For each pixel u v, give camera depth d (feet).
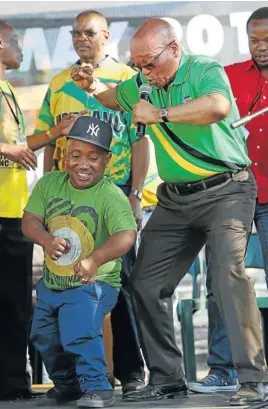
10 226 43.24
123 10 56.65
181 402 40.29
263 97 45.34
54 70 56.75
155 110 37.60
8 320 43.50
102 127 39.68
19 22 56.70
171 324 41.27
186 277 55.21
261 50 44.55
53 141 45.50
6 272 43.34
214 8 56.75
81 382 39.11
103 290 39.45
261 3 56.75
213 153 38.93
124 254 40.57
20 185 43.52
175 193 40.19
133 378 44.29
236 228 38.78
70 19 56.85
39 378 52.49
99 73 45.09
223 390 45.57
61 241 38.45
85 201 39.68
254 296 38.52
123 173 44.98
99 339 39.11
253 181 40.14
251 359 38.17
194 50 56.95
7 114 43.24
